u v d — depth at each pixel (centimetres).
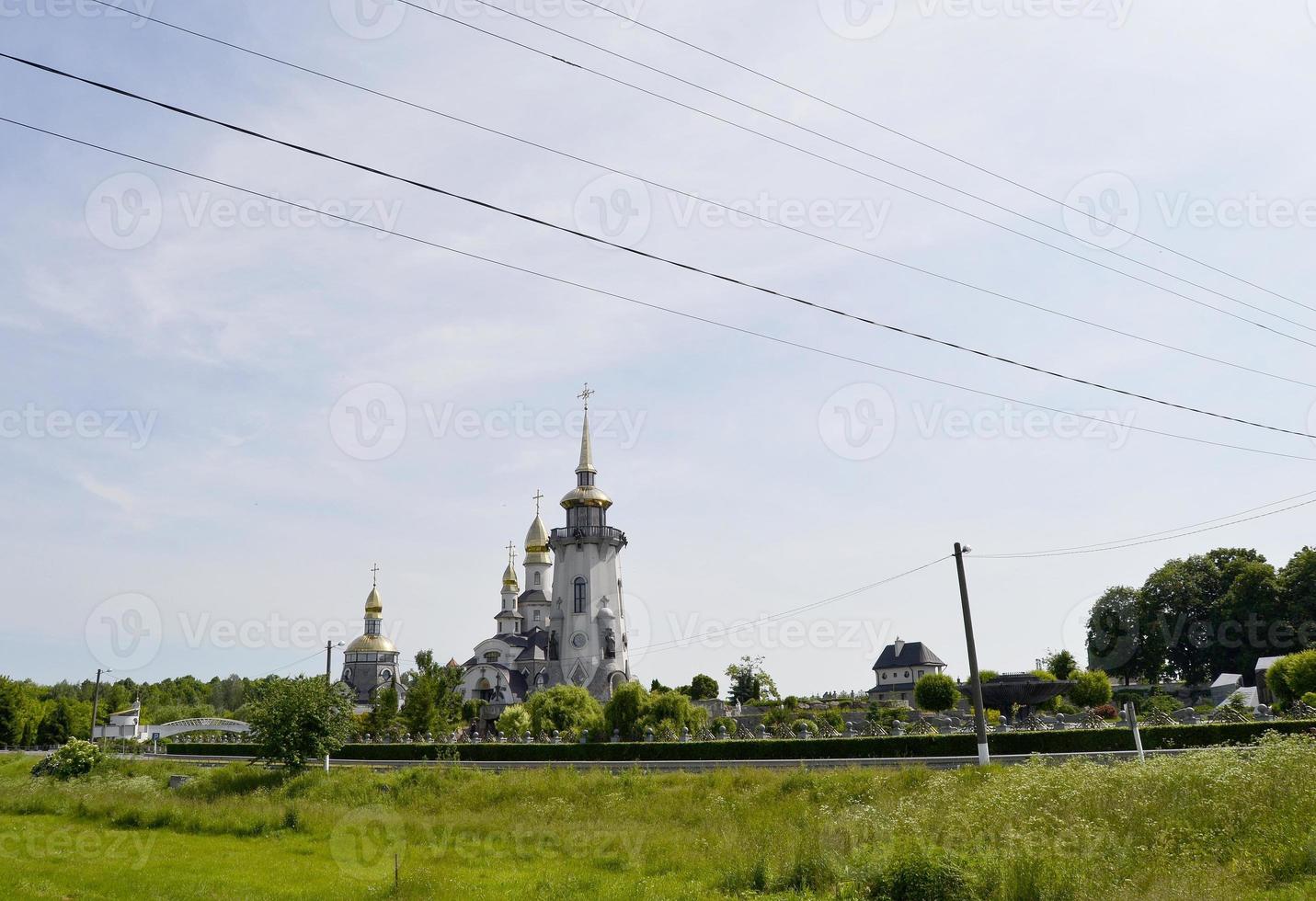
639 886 2048
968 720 5766
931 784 2962
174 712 12344
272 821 3162
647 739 6028
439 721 7362
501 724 7519
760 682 10188
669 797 3456
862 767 3941
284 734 4431
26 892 2011
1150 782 2300
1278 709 4912
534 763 5012
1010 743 4012
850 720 7106
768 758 4509
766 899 1884
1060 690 6406
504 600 11638
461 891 2025
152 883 2144
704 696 11238
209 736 8750
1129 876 1700
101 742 7525
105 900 1948
